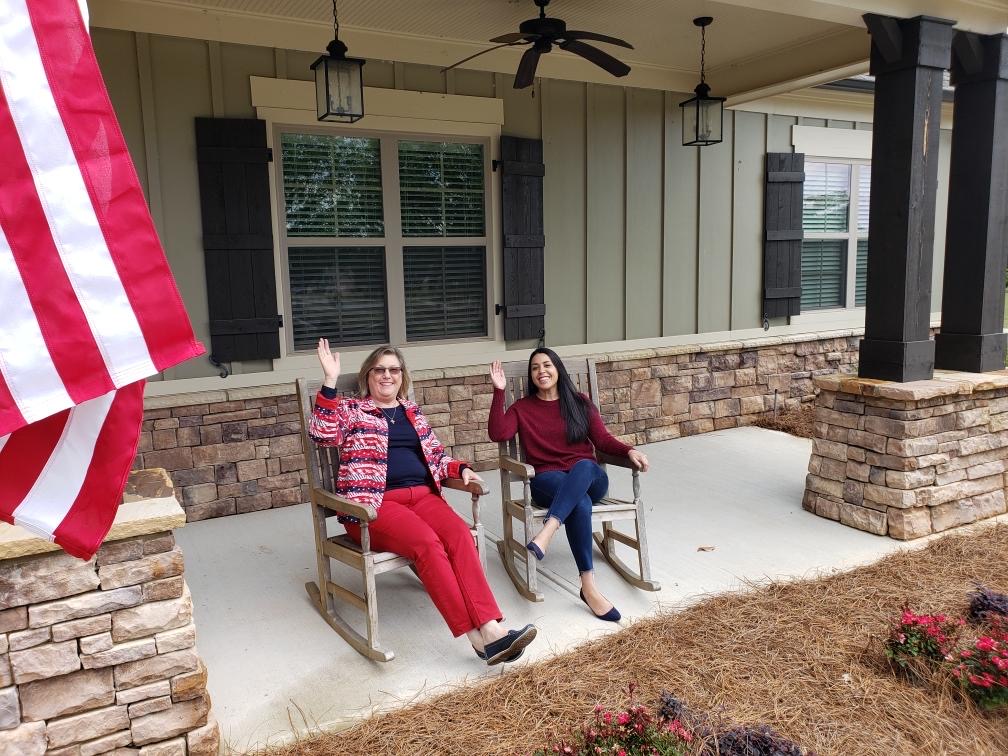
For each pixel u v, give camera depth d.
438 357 5.12
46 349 1.46
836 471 4.17
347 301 4.88
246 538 4.07
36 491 1.58
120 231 1.53
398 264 4.98
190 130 4.21
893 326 4.02
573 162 5.52
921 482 3.86
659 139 5.91
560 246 5.55
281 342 4.59
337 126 4.64
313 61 4.55
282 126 4.51
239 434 4.44
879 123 4.01
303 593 3.36
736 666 2.62
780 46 5.33
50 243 1.46
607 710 2.33
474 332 5.34
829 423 4.21
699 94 5.07
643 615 3.04
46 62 1.45
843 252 7.21
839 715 2.34
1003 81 4.13
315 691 2.54
